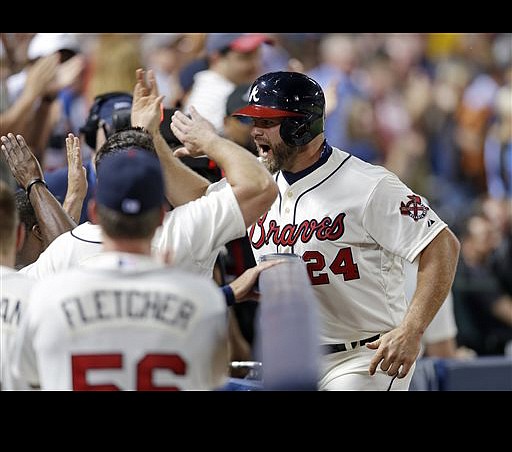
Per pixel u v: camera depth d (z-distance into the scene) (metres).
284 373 9.10
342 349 15.23
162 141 13.97
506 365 22.33
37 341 10.01
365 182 14.91
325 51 38.91
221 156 12.09
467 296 29.64
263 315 9.63
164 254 10.72
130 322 9.86
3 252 11.26
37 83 24.45
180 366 9.89
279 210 15.29
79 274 10.05
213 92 24.47
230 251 17.92
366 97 39.91
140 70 14.05
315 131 14.92
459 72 41.03
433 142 40.69
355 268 14.91
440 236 14.77
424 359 22.50
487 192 40.59
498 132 40.88
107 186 10.08
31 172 14.46
